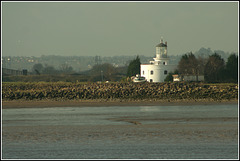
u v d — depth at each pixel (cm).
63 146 11725
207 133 13262
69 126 14638
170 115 17288
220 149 11319
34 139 12531
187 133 13262
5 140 12425
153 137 12738
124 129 14012
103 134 13200
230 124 14888
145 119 16200
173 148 11444
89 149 11369
